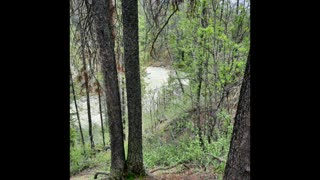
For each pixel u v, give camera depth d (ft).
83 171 35.68
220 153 29.86
